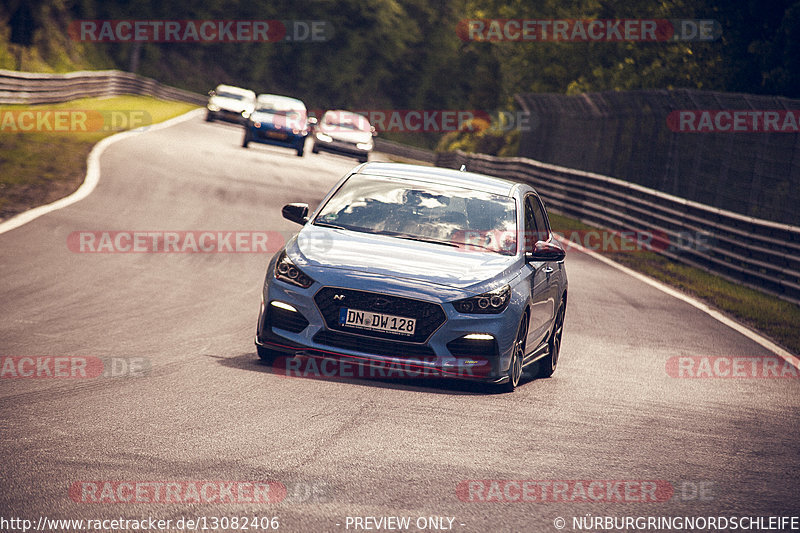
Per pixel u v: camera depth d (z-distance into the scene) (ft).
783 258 186.80
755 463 69.00
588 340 122.83
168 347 93.15
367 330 81.41
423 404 77.36
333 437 64.80
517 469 61.36
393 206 93.35
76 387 74.38
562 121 386.52
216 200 229.04
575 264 209.77
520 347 86.74
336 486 54.60
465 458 62.69
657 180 280.92
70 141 306.55
